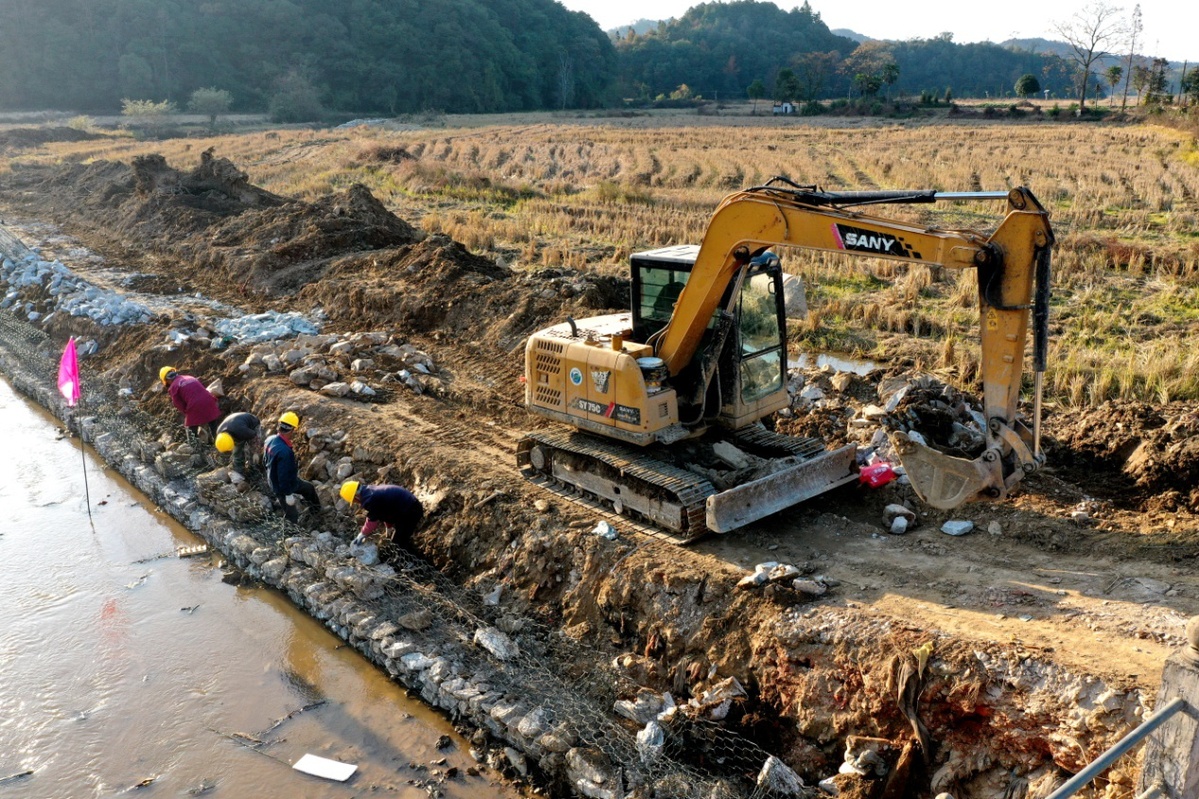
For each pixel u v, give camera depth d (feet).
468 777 26.66
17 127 234.99
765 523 33.04
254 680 31.42
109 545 40.75
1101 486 35.09
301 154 175.01
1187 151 134.62
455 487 37.50
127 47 318.04
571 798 25.46
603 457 33.65
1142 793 16.39
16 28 306.14
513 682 28.84
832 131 202.08
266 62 341.00
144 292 70.28
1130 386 45.32
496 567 34.04
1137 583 26.61
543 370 36.47
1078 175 115.03
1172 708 15.66
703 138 188.55
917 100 320.29
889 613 25.95
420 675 29.84
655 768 24.71
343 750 27.99
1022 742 21.80
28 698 30.73
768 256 34.37
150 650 33.19
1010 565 29.01
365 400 46.93
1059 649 22.77
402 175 129.90
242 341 55.11
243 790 26.55
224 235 80.53
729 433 36.11
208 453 45.70
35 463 49.01
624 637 29.94
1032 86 320.50
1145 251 71.26
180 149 188.14
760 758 25.18
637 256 35.24
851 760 23.72
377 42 362.12
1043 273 24.43
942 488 27.22
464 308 58.54
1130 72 264.31
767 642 26.53
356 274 67.05
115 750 28.30
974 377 48.01
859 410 41.19
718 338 32.45
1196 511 31.83
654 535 32.24
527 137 203.82
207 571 38.58
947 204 97.96
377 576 34.04
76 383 49.19
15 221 101.35
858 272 70.64
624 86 482.69
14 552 40.06
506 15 431.43
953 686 22.91
